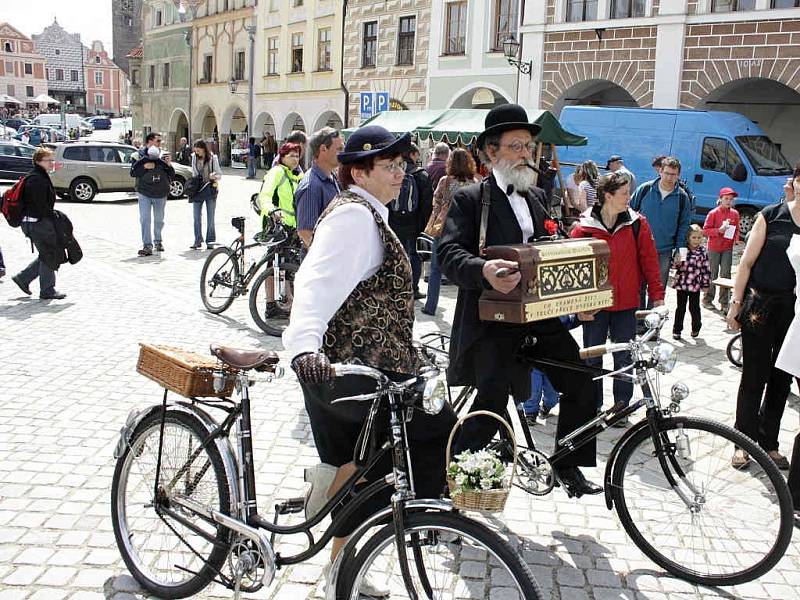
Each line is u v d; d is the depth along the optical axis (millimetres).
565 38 22203
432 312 9445
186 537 3613
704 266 8648
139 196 13586
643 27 20469
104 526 4219
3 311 9133
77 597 3572
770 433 5281
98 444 5312
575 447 4004
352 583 2941
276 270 8320
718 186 16547
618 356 5445
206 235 15641
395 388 2934
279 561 3232
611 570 3955
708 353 8211
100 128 82562
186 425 3500
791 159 21500
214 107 43938
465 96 26484
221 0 42500
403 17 28781
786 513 3613
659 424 3867
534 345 4020
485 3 25047
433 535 2959
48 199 9547
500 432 4109
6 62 113062
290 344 2895
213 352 3348
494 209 3971
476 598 3459
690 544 3877
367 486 3059
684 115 16844
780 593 3809
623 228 5477
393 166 3154
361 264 3055
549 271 3684
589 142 17922
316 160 6934
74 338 8008
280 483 4809
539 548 4152
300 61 35969
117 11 65562
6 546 3988
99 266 12391
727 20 19000
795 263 4582
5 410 5887
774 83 21438
